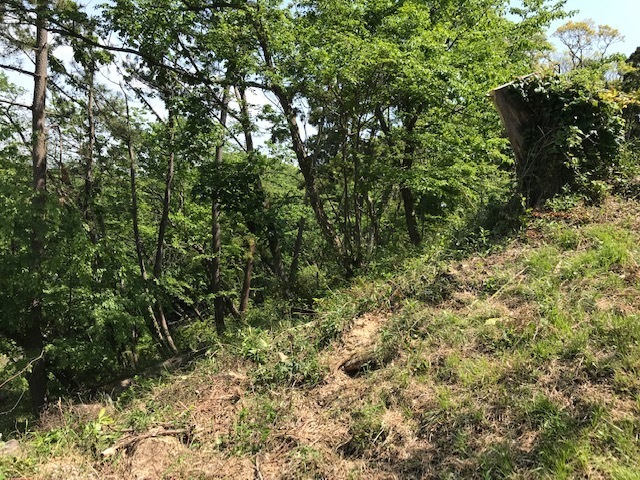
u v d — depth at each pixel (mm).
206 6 10250
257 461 3455
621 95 6254
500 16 12078
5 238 10312
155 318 13070
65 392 11156
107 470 3627
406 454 3055
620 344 3062
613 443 2463
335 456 3279
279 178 12773
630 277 3828
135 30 10367
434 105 9508
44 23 10750
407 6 9203
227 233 14352
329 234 9320
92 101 12812
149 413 4574
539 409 2855
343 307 5531
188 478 3379
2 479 3408
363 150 9664
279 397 4262
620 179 5801
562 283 4102
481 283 4758
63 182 12555
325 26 8820
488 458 2691
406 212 12695
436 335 4129
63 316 10805
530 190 6043
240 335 5898
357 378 4203
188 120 10508
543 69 6379
